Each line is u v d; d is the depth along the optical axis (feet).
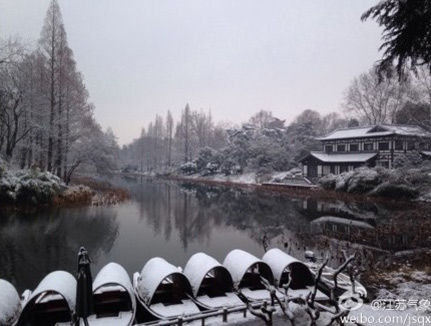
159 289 32.53
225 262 35.86
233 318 27.35
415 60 31.73
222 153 255.09
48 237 59.41
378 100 187.73
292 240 60.90
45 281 27.07
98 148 125.59
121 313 27.68
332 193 127.75
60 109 105.70
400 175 112.27
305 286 34.99
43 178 86.33
